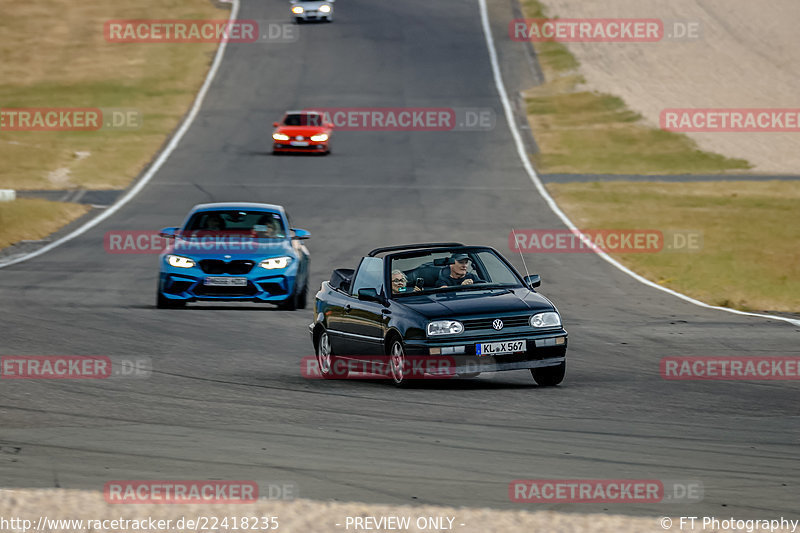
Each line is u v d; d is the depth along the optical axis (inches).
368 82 7755.9
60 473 1091.3
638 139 6501.0
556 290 3053.6
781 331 2340.1
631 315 2610.7
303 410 1462.8
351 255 3614.7
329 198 4869.6
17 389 1577.3
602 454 1195.9
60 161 5703.7
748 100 7317.9
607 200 4886.8
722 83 7667.3
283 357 1979.6
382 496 1001.5
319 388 1656.0
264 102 7278.5
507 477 1083.9
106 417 1401.3
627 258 3671.3
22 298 2728.8
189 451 1203.2
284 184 5211.6
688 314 2635.3
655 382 1712.6
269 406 1492.4
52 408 1453.0
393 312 1665.8
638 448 1228.5
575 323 2463.1
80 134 6407.5
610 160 5999.0
